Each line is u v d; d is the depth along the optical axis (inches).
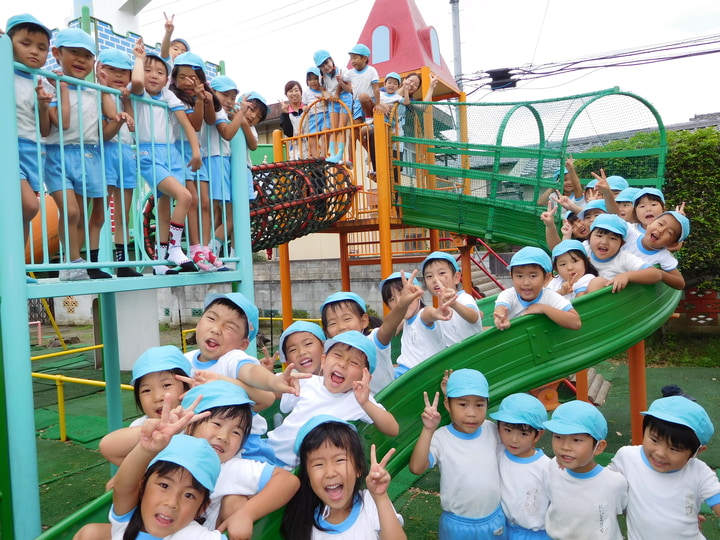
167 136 155.5
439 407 131.8
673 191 357.4
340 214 278.7
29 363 103.1
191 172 166.7
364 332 161.8
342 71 317.7
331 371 109.8
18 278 101.7
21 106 118.4
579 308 147.3
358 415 109.9
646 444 104.3
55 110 129.0
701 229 350.3
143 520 70.6
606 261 167.6
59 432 262.7
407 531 154.2
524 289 142.3
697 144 350.0
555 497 110.1
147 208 175.9
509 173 263.6
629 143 267.0
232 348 112.2
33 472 101.6
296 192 239.0
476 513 114.4
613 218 164.6
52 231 231.1
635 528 106.1
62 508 181.2
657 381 312.2
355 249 494.3
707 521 152.9
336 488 86.0
